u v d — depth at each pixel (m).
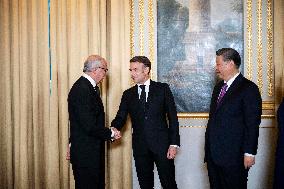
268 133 3.66
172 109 3.07
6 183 3.93
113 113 3.71
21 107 3.86
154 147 3.01
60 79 3.80
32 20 3.83
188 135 3.76
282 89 3.57
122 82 3.71
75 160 2.82
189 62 3.75
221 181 2.80
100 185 2.94
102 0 3.72
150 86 3.09
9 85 3.88
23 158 3.86
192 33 3.75
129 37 3.73
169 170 3.05
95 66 2.87
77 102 2.74
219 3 3.72
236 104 2.67
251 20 3.68
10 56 3.89
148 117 3.03
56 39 3.81
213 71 3.73
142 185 3.11
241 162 2.68
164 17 3.77
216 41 3.73
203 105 3.75
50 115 3.81
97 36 3.73
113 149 3.73
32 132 3.88
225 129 2.69
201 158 3.74
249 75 3.68
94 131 2.76
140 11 3.78
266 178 3.66
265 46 3.67
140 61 3.02
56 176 3.80
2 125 3.90
